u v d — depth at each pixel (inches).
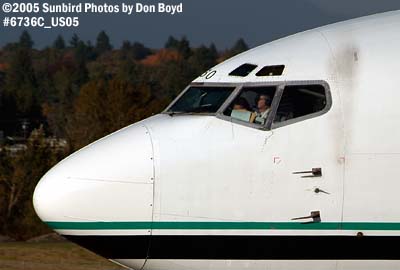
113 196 1536.7
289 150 1553.9
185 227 1545.3
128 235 1542.8
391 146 1552.7
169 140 1563.7
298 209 1550.2
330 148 1552.7
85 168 1551.4
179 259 1557.6
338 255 1561.3
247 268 1565.0
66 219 1544.0
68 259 4232.3
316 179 1551.4
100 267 4003.4
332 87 1576.0
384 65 1584.6
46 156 7593.5
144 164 1544.0
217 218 1547.7
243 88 1601.9
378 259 1566.2
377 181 1551.4
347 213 1551.4
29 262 4158.5
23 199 7440.9
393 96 1565.0
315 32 1694.1
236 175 1550.2
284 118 1569.9
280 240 1552.7
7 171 7460.6
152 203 1539.1
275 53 1644.9
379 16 1712.6
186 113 1612.9
